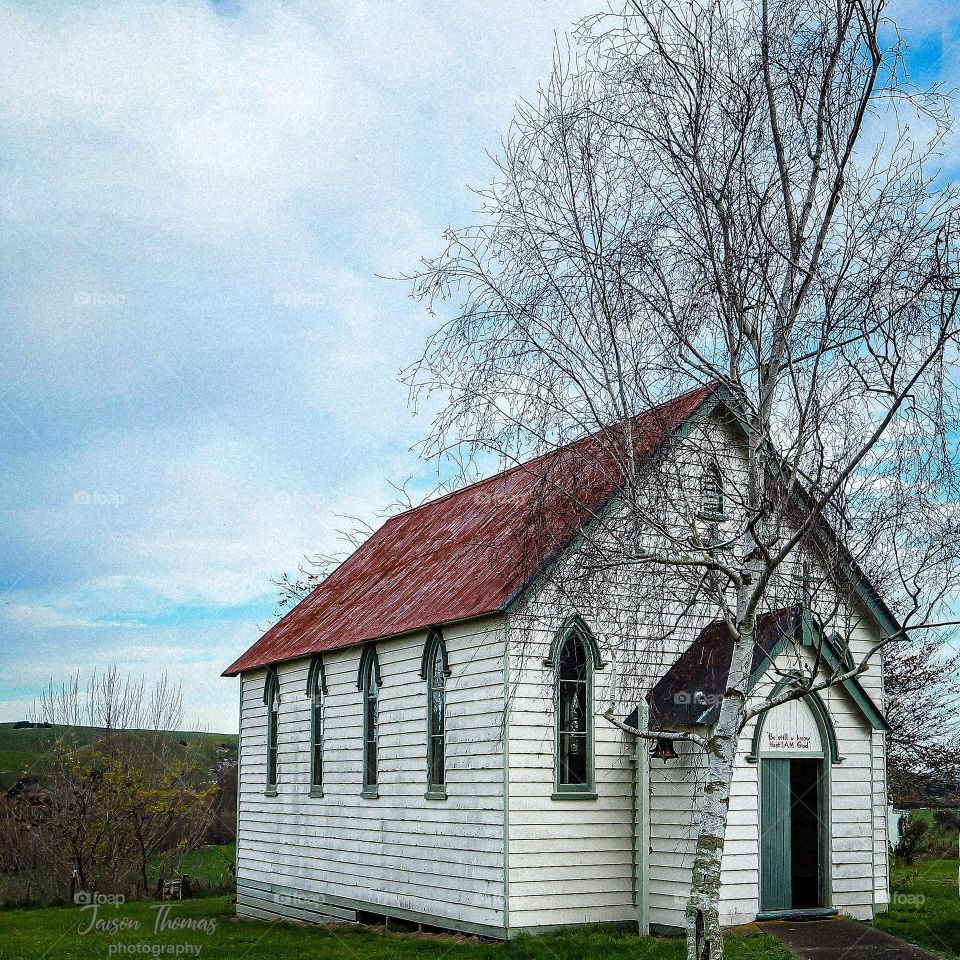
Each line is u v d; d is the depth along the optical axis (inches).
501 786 746.2
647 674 729.6
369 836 934.4
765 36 486.9
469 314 487.5
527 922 732.7
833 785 772.0
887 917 806.5
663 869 749.3
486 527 940.0
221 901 1362.0
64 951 892.0
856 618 810.8
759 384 486.6
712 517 551.5
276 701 1174.3
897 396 430.3
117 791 1473.9
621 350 482.3
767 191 481.1
